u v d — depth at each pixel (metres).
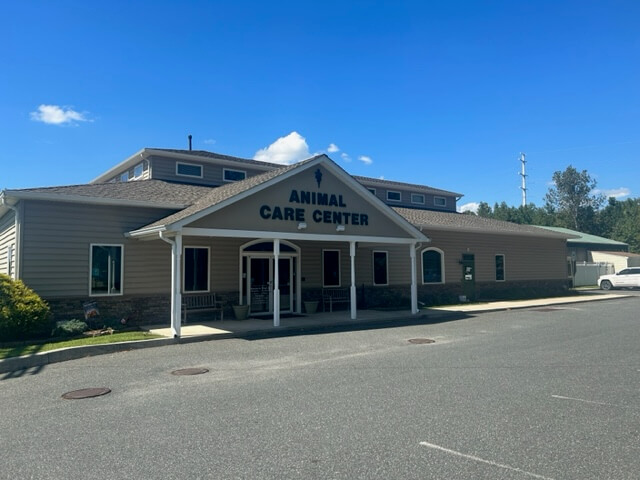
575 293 30.02
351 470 4.34
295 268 18.83
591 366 8.71
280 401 6.61
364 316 17.00
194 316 15.95
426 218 24.39
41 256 13.62
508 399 6.57
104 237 14.62
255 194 14.41
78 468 4.50
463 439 5.07
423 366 8.83
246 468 4.43
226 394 7.03
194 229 13.02
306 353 10.33
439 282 23.58
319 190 15.80
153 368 9.00
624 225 67.19
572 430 5.31
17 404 6.75
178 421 5.82
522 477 4.16
